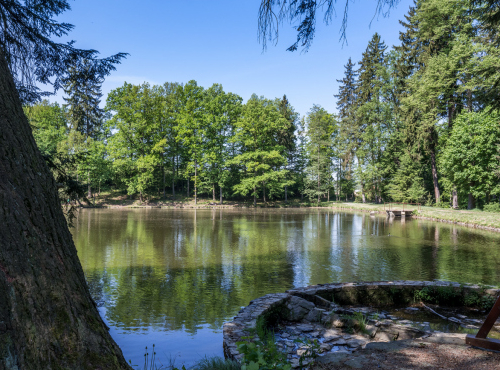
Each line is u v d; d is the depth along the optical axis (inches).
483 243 662.5
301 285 361.7
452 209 1274.6
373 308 291.3
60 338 61.7
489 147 1068.5
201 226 932.0
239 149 2140.7
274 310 253.1
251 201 2223.2
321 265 463.2
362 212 1653.5
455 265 460.1
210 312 280.5
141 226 913.5
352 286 307.3
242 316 224.2
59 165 290.2
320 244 648.4
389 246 627.8
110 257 512.7
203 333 235.6
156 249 581.3
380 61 2011.6
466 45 1111.6
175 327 247.0
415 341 175.8
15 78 225.5
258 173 2063.2
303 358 150.5
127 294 330.0
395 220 1204.5
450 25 1206.3
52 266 67.4
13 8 195.2
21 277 60.5
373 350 160.9
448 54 1221.7
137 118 1870.1
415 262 482.3
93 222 1010.1
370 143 1886.1
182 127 1916.8
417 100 1298.0
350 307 293.6
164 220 1099.9
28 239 64.6
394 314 275.0
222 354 198.8
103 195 2028.8
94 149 1770.4
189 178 2127.2
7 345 54.7
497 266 454.0
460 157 1119.0
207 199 2130.9
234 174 2166.6
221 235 754.2
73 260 77.1
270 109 2014.0
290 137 2356.1
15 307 57.7
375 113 1855.3
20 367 55.2
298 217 1302.9
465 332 231.8
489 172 1075.3
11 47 209.3
